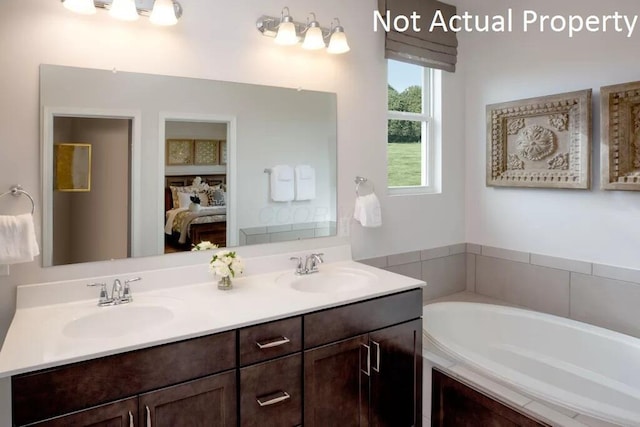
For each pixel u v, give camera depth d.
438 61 2.99
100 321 1.71
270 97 2.31
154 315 1.78
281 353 1.69
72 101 1.81
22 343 1.39
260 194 2.31
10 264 1.64
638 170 2.31
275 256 2.34
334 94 2.54
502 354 2.71
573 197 2.65
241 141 2.24
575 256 2.66
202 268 2.11
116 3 1.77
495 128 3.00
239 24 2.20
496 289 3.11
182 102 2.06
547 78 2.73
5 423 1.72
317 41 2.25
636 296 2.40
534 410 1.72
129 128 1.94
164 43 2.00
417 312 2.11
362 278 2.27
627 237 2.42
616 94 2.36
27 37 1.72
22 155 1.73
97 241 1.88
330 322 1.82
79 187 1.84
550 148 2.70
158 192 2.02
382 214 2.79
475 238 3.23
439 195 3.10
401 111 2.99
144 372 1.42
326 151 2.52
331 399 1.83
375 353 1.96
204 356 1.52
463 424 2.01
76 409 1.32
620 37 2.39
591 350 2.41
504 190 3.02
